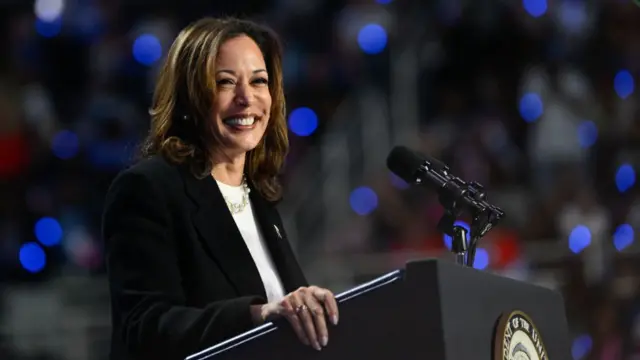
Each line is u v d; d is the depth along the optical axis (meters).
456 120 25.45
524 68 25.94
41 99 25.77
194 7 27.66
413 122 25.44
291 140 25.91
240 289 7.96
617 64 25.95
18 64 26.39
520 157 24.58
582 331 20.50
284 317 6.45
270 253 8.66
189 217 7.98
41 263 23.42
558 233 22.38
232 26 8.61
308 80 26.52
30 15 26.92
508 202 23.22
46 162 24.91
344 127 25.25
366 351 6.17
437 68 26.20
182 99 8.48
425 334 5.98
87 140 25.28
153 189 7.90
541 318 7.28
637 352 20.17
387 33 26.61
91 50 26.77
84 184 24.80
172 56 8.52
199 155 8.33
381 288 6.16
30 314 21.94
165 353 7.24
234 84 8.41
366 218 23.41
